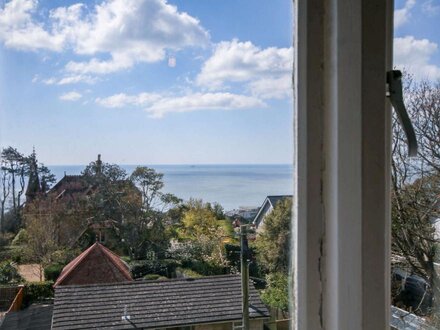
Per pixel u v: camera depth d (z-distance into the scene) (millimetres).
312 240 663
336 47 640
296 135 669
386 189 664
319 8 652
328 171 660
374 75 644
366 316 644
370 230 647
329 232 660
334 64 644
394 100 674
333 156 650
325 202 664
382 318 654
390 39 677
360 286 642
